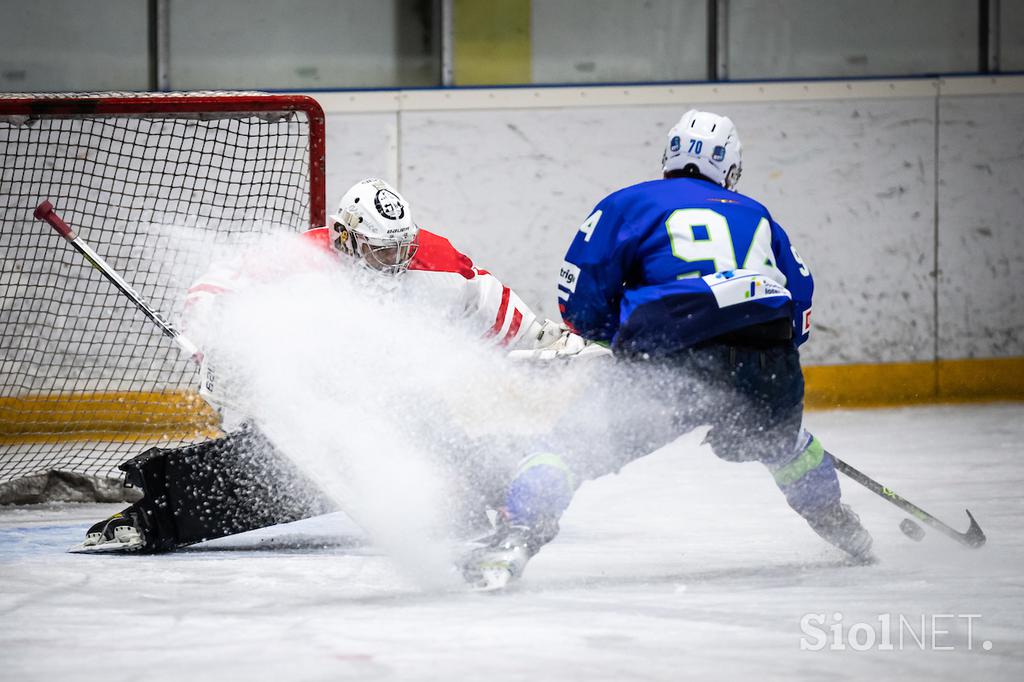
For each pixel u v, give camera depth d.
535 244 25.53
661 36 26.86
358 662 7.46
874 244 26.50
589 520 13.91
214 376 11.68
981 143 26.81
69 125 21.47
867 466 17.92
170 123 21.66
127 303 21.73
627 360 10.20
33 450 20.00
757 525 13.48
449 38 26.20
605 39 26.66
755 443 10.55
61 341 21.62
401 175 25.19
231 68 25.86
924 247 26.67
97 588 9.88
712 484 16.69
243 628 8.38
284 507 12.00
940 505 14.71
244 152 21.80
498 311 12.02
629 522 13.77
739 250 10.43
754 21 27.14
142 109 16.27
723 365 10.17
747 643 7.93
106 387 21.69
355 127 25.06
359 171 25.14
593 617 8.64
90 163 21.62
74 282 21.67
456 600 9.30
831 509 10.99
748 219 10.62
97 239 21.67
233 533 11.98
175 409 21.69
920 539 11.73
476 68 26.33
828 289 26.36
